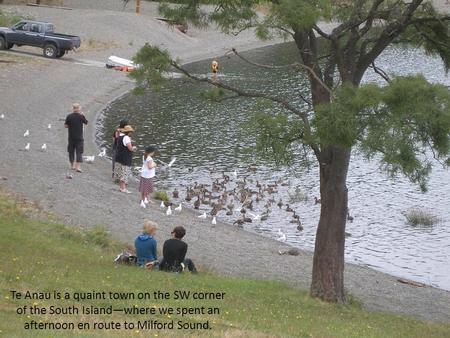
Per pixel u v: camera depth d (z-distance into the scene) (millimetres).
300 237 27359
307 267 23500
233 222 28422
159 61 18172
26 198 25609
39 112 42656
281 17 15828
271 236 27219
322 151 18484
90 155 35562
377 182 34656
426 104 14211
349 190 33469
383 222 29547
